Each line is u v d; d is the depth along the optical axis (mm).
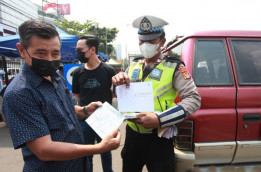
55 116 1009
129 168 1698
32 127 895
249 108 1774
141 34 1510
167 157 1463
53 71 1015
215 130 1723
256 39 2004
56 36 1003
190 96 1374
